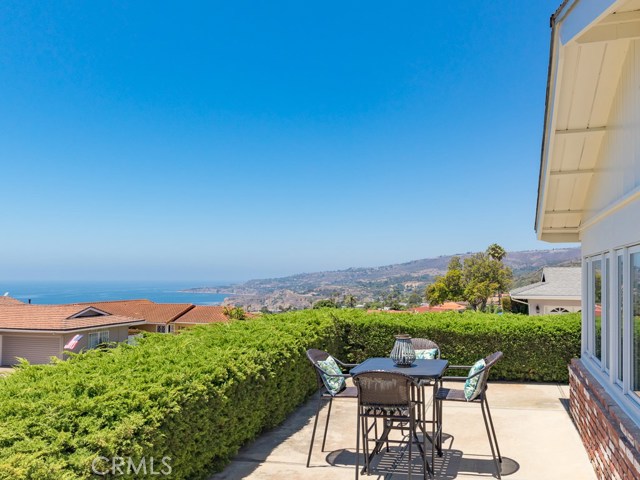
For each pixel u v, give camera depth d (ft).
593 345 20.01
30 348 90.02
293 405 23.61
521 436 20.13
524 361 30.48
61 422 9.91
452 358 31.37
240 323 25.45
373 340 32.68
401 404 14.88
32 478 8.09
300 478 15.75
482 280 145.28
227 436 16.46
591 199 19.45
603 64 14.07
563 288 66.33
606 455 14.23
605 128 16.46
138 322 108.27
